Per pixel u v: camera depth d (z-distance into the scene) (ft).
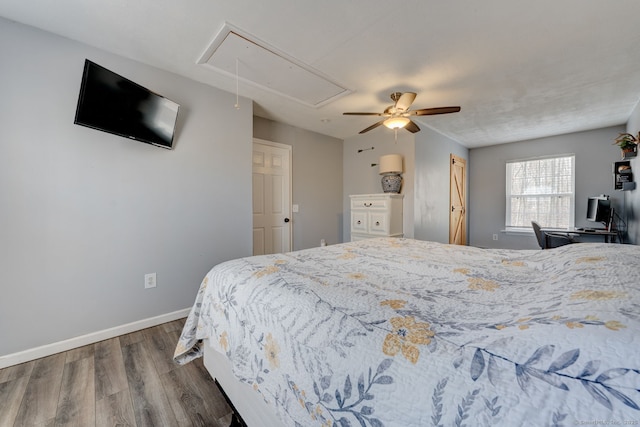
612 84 8.56
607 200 12.11
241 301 3.58
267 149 11.96
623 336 1.57
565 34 6.13
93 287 6.66
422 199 13.09
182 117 7.98
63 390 4.91
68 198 6.31
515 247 16.25
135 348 6.40
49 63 6.04
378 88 8.81
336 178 14.98
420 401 1.70
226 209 8.99
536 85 8.63
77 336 6.45
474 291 3.08
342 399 2.10
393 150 13.23
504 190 16.62
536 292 2.81
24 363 5.75
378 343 2.11
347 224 15.10
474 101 9.89
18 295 5.78
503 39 6.32
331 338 2.37
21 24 5.75
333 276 3.73
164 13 5.49
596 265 2.93
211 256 8.68
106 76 5.89
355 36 6.22
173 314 7.91
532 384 1.48
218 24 5.83
